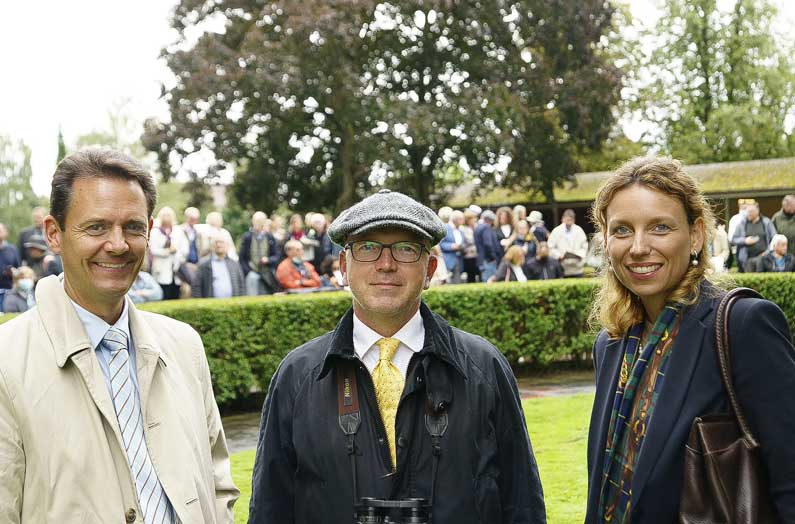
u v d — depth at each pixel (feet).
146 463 7.44
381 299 8.03
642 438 7.64
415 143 85.40
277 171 100.94
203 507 7.77
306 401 8.21
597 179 114.01
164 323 8.41
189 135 86.12
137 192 7.60
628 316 8.35
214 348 27.58
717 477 7.04
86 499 6.99
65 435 7.07
